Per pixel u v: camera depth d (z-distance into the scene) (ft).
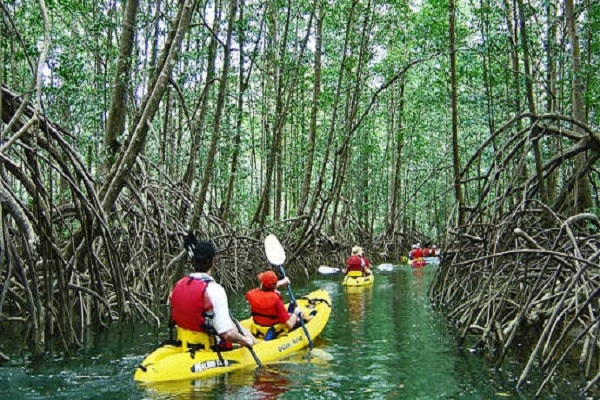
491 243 33.71
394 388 20.06
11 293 28.76
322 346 26.91
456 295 38.34
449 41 47.32
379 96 91.76
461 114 73.51
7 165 24.53
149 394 19.36
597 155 34.68
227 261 51.93
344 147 65.67
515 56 43.96
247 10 50.60
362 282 53.47
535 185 35.78
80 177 28.04
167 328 31.42
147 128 31.17
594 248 25.73
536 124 35.14
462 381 20.61
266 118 73.56
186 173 48.19
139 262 37.22
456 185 42.50
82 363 23.58
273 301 26.55
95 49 42.24
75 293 29.96
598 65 41.16
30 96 23.97
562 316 20.85
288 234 63.52
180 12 34.04
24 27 41.11
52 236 26.05
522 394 18.88
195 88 55.36
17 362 23.65
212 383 20.74
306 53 69.05
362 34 63.16
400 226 104.53
